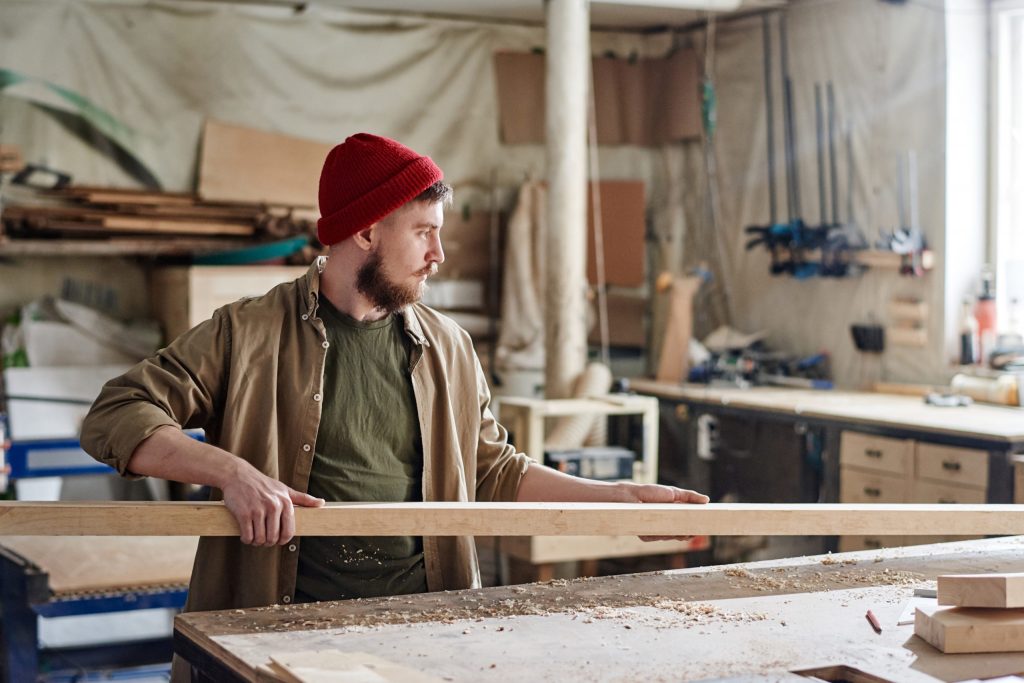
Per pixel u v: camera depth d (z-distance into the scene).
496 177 6.48
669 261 6.83
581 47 5.33
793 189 6.18
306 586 2.19
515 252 6.25
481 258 6.45
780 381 5.82
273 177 5.80
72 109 5.53
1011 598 1.81
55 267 5.55
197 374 2.15
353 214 2.14
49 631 5.27
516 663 1.67
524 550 4.75
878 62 5.64
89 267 5.62
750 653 1.74
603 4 6.22
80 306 5.40
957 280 5.33
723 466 5.41
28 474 4.83
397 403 2.29
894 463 4.47
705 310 6.72
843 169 5.87
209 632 1.81
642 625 1.88
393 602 2.01
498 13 6.28
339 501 2.20
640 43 6.90
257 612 1.93
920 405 4.95
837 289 5.89
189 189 5.75
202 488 4.93
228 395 2.16
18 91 5.42
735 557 5.59
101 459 2.05
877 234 5.68
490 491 2.46
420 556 2.30
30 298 5.51
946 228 5.30
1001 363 5.07
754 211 6.44
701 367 5.92
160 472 1.97
